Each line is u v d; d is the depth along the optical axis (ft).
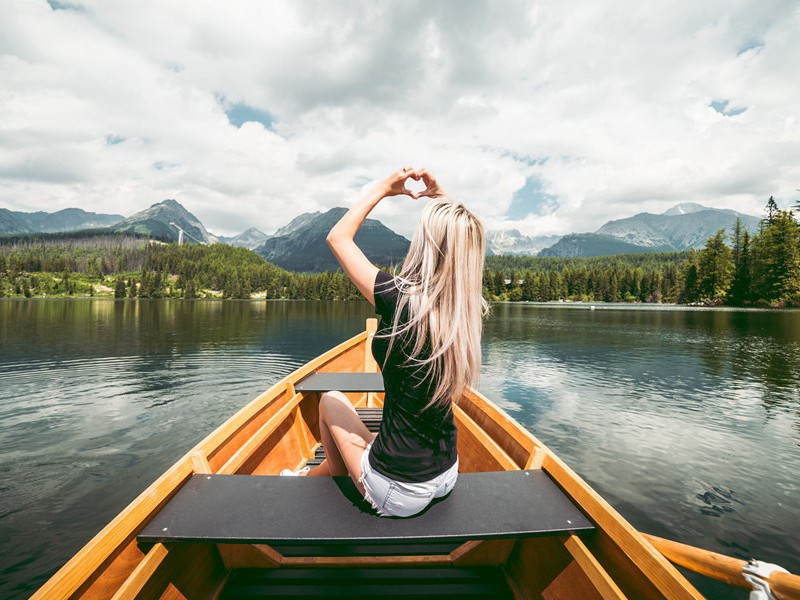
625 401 45.68
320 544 5.16
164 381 56.29
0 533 20.35
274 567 7.42
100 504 23.24
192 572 6.49
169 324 156.04
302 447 14.42
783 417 39.55
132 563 5.42
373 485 5.45
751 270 293.64
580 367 68.39
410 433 5.26
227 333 125.70
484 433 10.95
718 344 100.32
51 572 17.60
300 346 95.91
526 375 61.05
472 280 5.17
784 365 70.13
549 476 7.29
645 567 4.98
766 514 21.47
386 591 7.09
